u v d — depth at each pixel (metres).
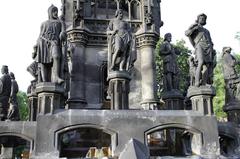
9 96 18.00
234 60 17.52
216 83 43.78
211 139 14.65
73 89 21.42
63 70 15.16
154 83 23.08
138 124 14.45
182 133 17.27
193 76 15.87
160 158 13.49
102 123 14.24
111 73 16.12
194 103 15.30
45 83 14.15
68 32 22.42
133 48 17.09
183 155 16.06
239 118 16.62
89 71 22.34
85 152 17.80
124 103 15.82
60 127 13.90
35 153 13.46
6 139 17.95
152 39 23.75
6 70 18.14
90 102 21.78
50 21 15.16
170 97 21.27
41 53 14.65
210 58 15.62
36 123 14.34
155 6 25.09
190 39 16.12
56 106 14.26
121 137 14.21
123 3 24.78
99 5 24.28
